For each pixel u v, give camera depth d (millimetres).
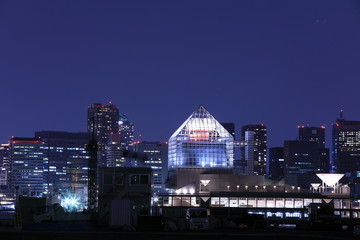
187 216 97875
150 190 134875
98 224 109000
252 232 93062
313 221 105750
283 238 79062
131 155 175250
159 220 94000
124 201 99125
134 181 135125
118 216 98500
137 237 78062
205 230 95062
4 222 105750
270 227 111062
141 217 94062
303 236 82750
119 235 81688
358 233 84250
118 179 135250
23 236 77625
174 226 94562
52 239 73438
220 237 79938
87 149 187375
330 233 92875
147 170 136000
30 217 119500
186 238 77375
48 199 189125
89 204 182625
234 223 109875
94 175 185375
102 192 134750
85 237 77188
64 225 97625
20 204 120312
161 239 75062
